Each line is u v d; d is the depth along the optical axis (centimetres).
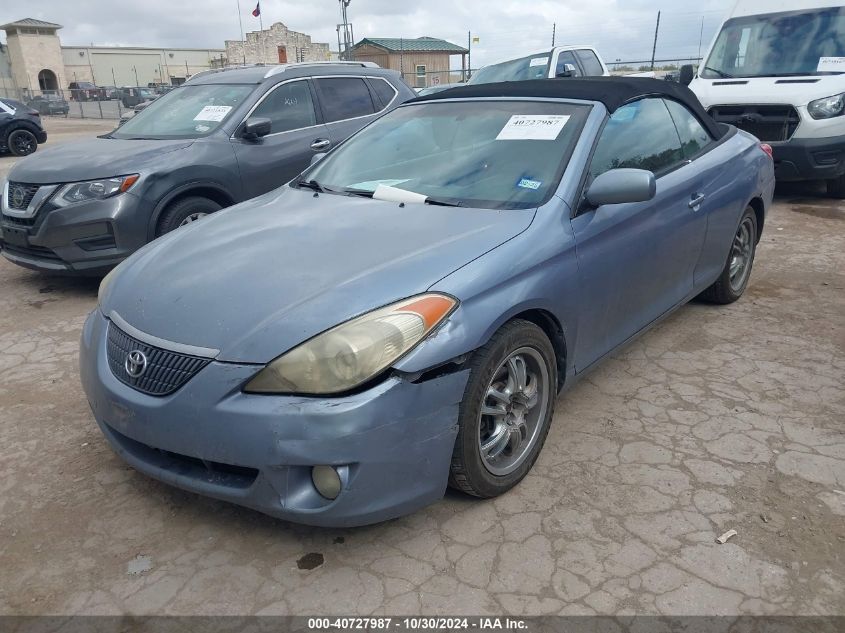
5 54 5741
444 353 240
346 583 242
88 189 526
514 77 1095
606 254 320
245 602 234
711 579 241
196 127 615
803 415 349
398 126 398
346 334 231
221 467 247
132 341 261
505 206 307
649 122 385
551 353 294
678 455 315
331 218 314
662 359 414
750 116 802
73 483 302
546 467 307
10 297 561
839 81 773
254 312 245
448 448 251
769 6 884
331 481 233
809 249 641
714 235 432
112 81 6294
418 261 260
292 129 654
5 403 377
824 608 229
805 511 276
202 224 340
